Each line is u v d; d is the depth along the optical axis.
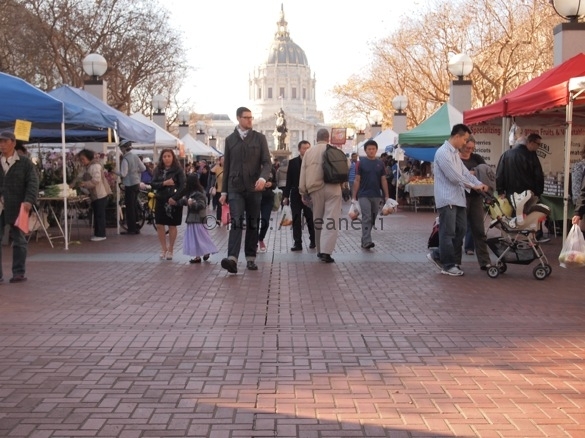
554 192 14.55
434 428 4.37
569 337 6.57
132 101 46.94
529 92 13.05
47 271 10.52
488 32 33.16
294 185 13.02
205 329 6.91
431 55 37.16
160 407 4.75
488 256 10.50
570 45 14.81
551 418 4.53
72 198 14.02
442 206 10.02
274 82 164.25
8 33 32.56
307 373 5.50
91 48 35.12
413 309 7.81
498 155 17.39
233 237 10.32
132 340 6.48
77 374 5.47
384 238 15.41
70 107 12.93
